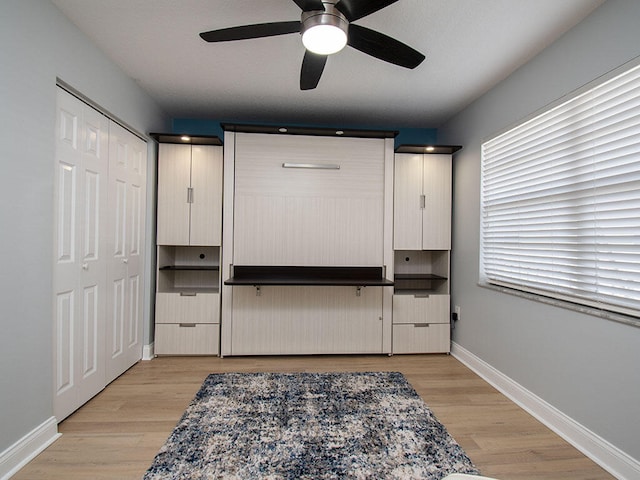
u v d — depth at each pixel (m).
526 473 1.60
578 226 1.92
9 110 1.50
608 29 1.68
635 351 1.54
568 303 1.94
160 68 2.47
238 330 3.14
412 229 3.28
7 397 1.51
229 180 3.10
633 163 1.61
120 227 2.59
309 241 3.18
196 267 3.30
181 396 2.34
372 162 3.24
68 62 1.90
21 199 1.58
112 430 1.91
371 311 3.24
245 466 1.61
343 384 2.58
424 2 1.73
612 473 1.61
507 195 2.57
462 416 2.12
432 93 2.86
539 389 2.14
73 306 2.03
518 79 2.40
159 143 3.09
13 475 1.53
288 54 2.28
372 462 1.65
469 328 3.03
